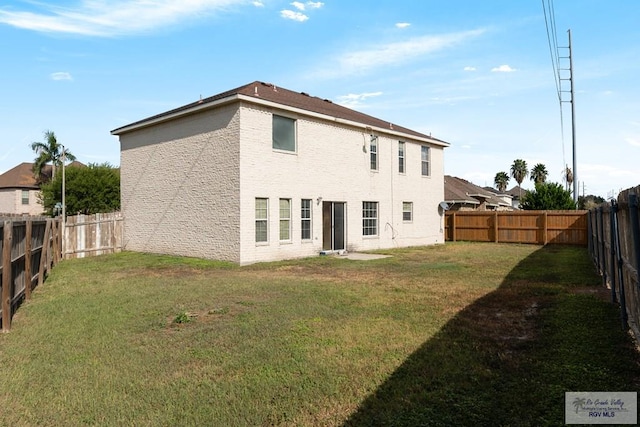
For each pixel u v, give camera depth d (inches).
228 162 561.3
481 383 161.9
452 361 184.4
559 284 373.7
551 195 1016.2
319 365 182.2
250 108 558.9
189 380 169.0
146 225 699.4
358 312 275.3
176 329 240.8
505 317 260.1
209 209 587.8
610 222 299.6
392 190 813.9
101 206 1278.3
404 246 839.7
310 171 644.7
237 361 188.4
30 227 334.6
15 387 162.9
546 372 169.9
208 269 497.7
